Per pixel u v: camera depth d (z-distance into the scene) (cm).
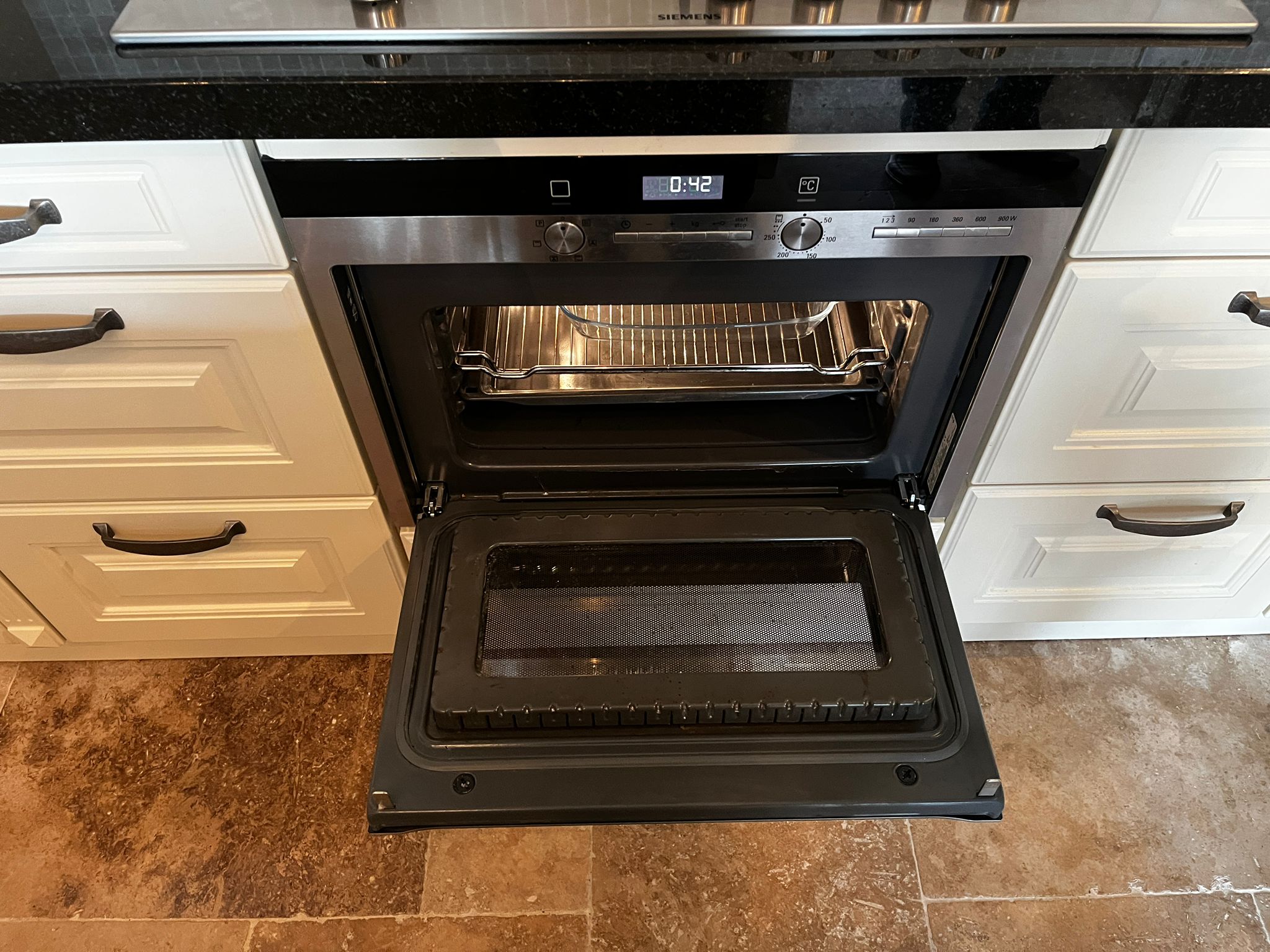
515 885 120
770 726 85
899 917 117
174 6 73
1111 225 79
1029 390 95
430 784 82
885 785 82
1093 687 139
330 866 122
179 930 117
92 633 128
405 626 93
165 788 129
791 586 95
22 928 117
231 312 83
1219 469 105
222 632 129
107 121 68
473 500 107
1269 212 78
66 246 78
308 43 71
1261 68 67
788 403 111
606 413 109
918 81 67
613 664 87
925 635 92
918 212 77
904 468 108
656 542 98
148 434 96
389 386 95
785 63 68
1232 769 130
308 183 74
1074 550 117
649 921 117
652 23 71
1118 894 119
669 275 84
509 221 77
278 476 101
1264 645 143
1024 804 126
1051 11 73
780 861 122
